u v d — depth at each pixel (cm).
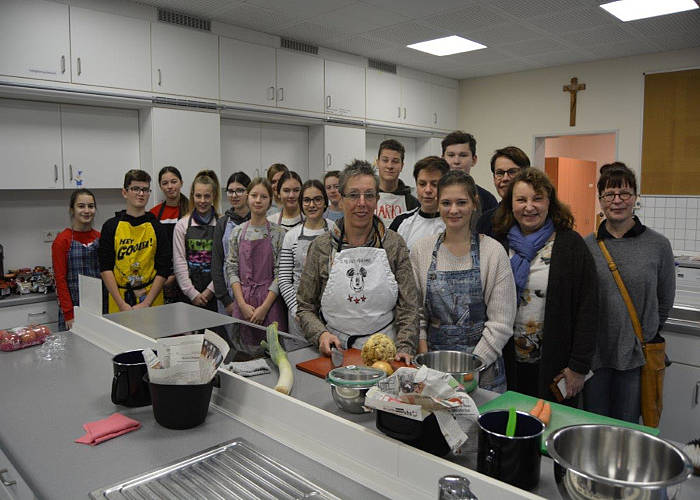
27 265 357
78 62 321
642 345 208
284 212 296
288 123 470
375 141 568
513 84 591
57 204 368
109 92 336
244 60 410
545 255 184
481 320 173
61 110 339
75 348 181
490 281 172
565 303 178
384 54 500
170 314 200
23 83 300
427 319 180
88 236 326
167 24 363
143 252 300
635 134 516
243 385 125
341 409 117
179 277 321
